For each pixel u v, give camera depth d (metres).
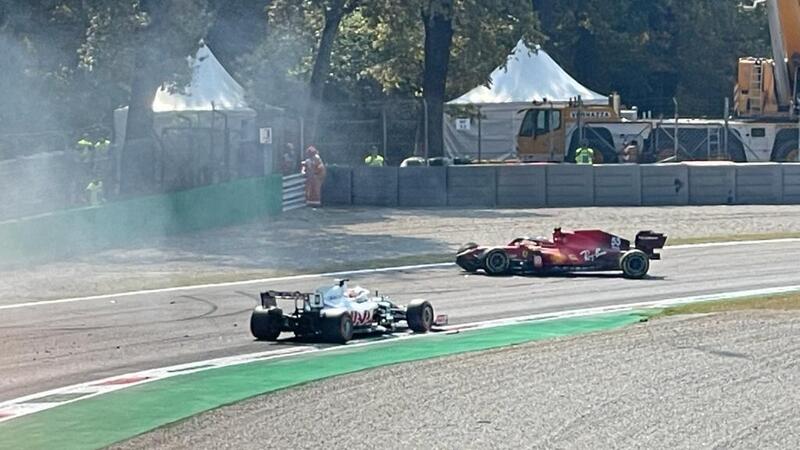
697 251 83.69
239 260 81.38
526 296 62.88
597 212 112.44
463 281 69.62
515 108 149.75
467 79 154.12
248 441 31.25
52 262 80.50
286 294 49.75
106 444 31.64
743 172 120.19
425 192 121.25
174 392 38.41
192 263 79.94
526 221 104.56
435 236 94.69
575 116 140.50
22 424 34.19
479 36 143.25
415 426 32.38
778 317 50.91
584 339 46.56
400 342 48.44
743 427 31.66
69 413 35.53
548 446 29.98
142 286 69.31
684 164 121.06
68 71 120.00
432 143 145.75
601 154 139.62
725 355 41.94
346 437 31.34
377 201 121.88
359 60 167.50
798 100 137.88
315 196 119.75
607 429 31.61
